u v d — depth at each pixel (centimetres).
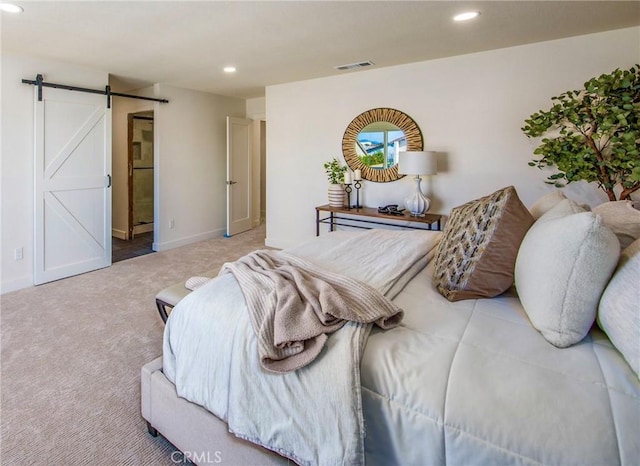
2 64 329
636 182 255
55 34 287
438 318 131
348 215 453
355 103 426
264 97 595
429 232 259
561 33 294
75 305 313
